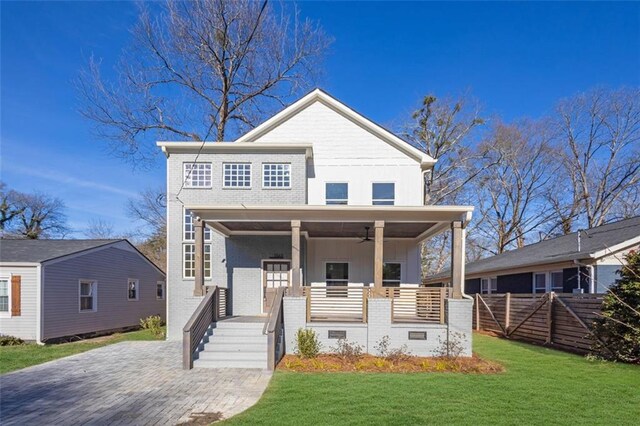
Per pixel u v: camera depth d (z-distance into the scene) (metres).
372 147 15.17
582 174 29.27
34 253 16.20
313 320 10.99
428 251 37.22
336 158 15.17
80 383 7.78
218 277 13.91
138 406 6.30
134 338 15.70
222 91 22.59
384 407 6.04
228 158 14.27
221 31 21.11
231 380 7.89
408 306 14.31
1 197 39.78
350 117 15.32
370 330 10.43
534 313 13.16
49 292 15.23
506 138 31.27
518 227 33.06
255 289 13.92
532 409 5.98
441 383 7.47
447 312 10.39
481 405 6.16
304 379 7.82
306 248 14.40
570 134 29.72
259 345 10.07
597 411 5.91
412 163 15.05
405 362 9.29
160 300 23.83
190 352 9.05
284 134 15.37
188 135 22.69
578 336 11.00
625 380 7.71
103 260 18.66
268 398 6.55
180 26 20.92
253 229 13.46
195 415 5.84
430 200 30.36
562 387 7.21
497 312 15.74
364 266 14.64
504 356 10.30
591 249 13.12
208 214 11.42
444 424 5.35
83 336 17.00
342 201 14.96
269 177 14.32
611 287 9.60
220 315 13.05
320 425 5.30
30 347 13.48
